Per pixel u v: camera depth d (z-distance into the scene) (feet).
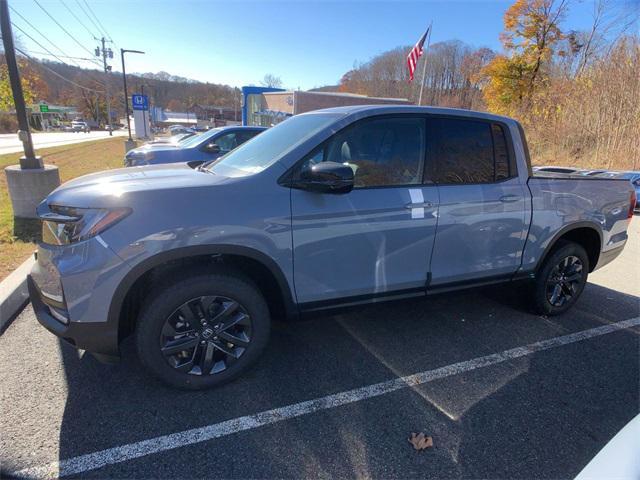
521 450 7.35
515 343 11.21
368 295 9.66
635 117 56.65
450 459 7.08
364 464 6.90
